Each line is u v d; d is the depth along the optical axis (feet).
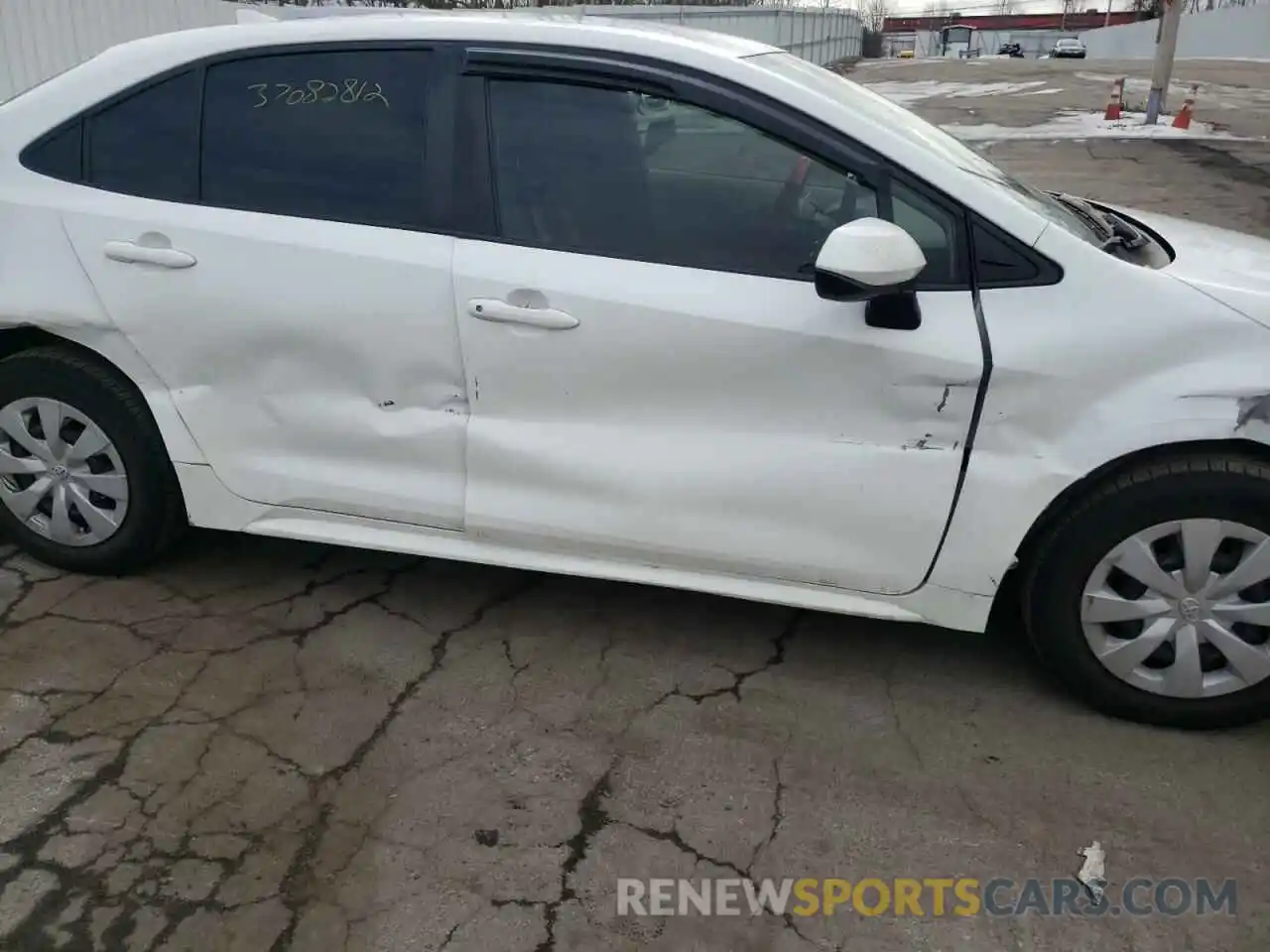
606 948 6.79
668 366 8.63
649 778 8.29
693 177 8.63
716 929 6.96
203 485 10.20
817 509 8.68
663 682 9.49
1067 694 9.34
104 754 8.39
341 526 10.09
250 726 8.78
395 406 9.43
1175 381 7.94
